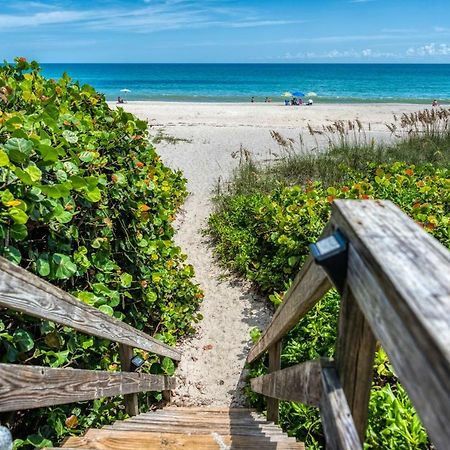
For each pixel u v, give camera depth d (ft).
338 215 2.76
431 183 18.20
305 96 153.89
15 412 6.45
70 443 6.75
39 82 11.69
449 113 31.58
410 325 1.72
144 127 13.71
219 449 7.21
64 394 5.09
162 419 8.79
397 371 1.86
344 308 2.82
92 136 10.79
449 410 1.45
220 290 16.94
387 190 17.24
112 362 9.41
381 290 2.03
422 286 1.82
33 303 4.29
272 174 27.91
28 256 7.20
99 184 9.70
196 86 226.79
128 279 10.07
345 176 25.54
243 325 14.78
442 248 2.15
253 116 74.23
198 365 13.15
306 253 14.49
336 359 3.06
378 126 58.18
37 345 6.73
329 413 2.97
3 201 5.79
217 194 26.50
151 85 237.86
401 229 2.39
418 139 31.24
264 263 16.62
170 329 13.60
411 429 7.09
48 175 7.68
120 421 8.20
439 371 1.51
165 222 16.43
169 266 14.97
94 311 5.93
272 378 6.48
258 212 18.13
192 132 50.90
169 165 35.68
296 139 45.03
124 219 11.65
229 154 38.91
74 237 8.34
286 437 7.73
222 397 11.93
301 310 4.26
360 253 2.33
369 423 7.28
